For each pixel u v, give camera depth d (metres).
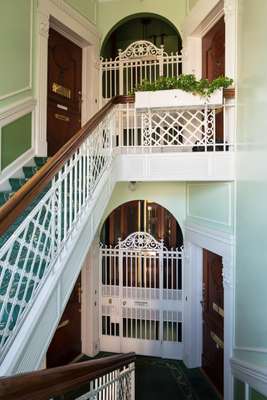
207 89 3.25
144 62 5.02
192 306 4.58
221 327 3.92
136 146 3.50
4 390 0.92
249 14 2.96
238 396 3.22
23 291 1.90
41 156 3.96
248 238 3.00
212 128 3.44
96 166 2.95
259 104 2.74
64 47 4.54
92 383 1.66
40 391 1.06
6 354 1.56
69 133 4.67
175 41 5.79
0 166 3.35
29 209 2.35
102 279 5.13
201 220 4.22
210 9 3.81
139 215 5.18
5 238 2.24
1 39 3.35
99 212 2.92
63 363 4.54
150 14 5.02
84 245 2.57
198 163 3.37
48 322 1.94
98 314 5.08
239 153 3.21
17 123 3.61
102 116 3.01
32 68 3.85
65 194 2.25
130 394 2.30
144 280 4.95
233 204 3.34
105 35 5.17
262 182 2.69
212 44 4.27
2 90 3.38
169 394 3.93
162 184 4.97
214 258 4.22
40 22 3.87
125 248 5.00
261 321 2.75
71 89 4.71
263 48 2.66
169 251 4.88
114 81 5.20
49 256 2.04
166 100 3.31
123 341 4.99
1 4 3.33
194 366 4.55
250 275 2.96
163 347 4.84
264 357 2.68
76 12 4.48
